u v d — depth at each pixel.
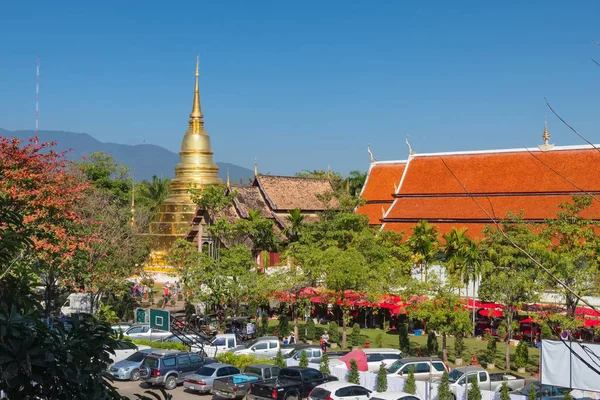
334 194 82.81
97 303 63.81
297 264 62.91
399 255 66.94
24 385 11.57
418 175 88.31
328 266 55.81
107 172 110.94
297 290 58.84
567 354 30.41
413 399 34.91
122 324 57.31
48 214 42.47
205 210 83.81
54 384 11.68
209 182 104.00
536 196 78.62
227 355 47.56
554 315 49.34
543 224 63.31
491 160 84.38
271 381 38.72
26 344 11.20
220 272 59.00
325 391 35.75
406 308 54.75
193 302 71.56
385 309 67.69
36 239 40.22
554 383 30.70
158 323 53.03
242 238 74.50
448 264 59.38
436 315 50.00
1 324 11.09
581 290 49.19
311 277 58.59
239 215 86.88
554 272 49.97
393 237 69.38
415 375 42.53
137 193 125.81
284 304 68.88
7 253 14.48
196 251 64.12
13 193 39.09
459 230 78.69
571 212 58.41
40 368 11.59
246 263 61.25
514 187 80.06
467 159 86.31
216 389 40.09
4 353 11.03
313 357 47.59
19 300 13.77
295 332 58.72
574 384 30.28
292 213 75.44
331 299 57.47
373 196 96.19
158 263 96.31
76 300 62.84
